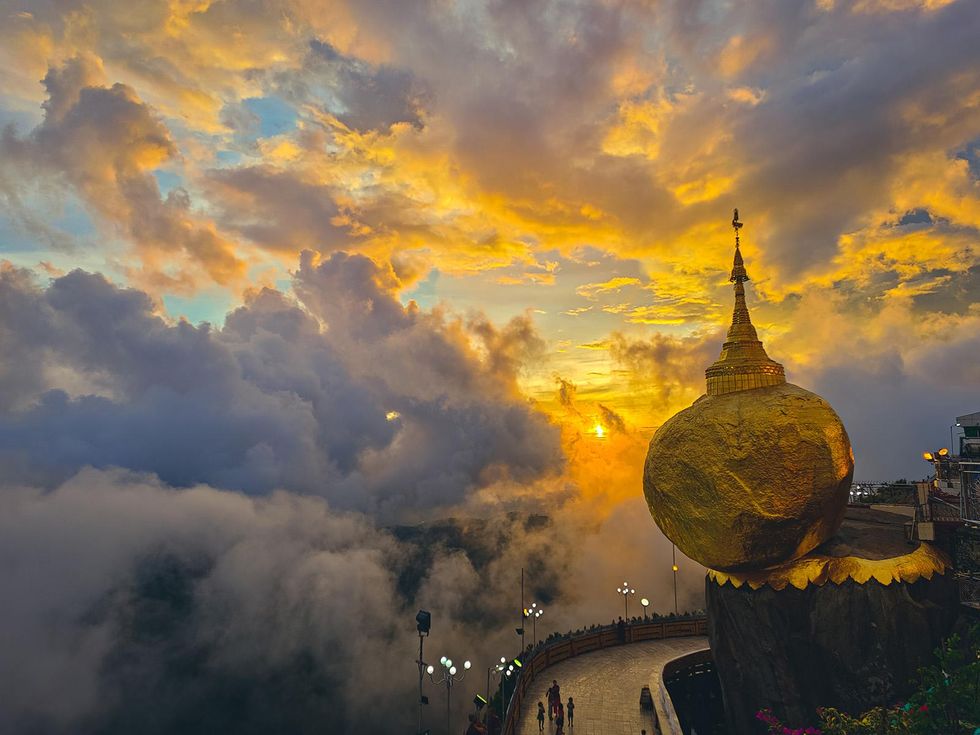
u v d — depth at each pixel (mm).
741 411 25141
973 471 25281
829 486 24047
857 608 23844
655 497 26828
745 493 24094
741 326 27969
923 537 25906
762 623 24938
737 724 25906
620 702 30922
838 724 21109
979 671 18359
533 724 28672
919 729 18578
